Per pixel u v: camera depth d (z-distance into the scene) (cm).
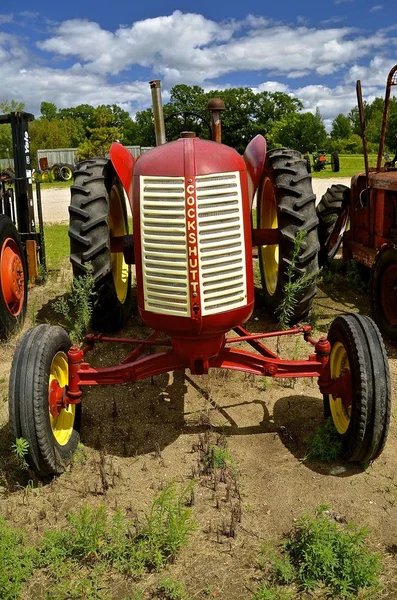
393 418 388
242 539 281
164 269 296
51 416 328
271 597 243
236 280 301
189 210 285
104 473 334
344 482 323
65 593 252
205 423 384
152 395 426
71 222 479
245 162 345
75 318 583
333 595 249
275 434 371
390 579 256
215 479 318
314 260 475
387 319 516
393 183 561
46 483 327
